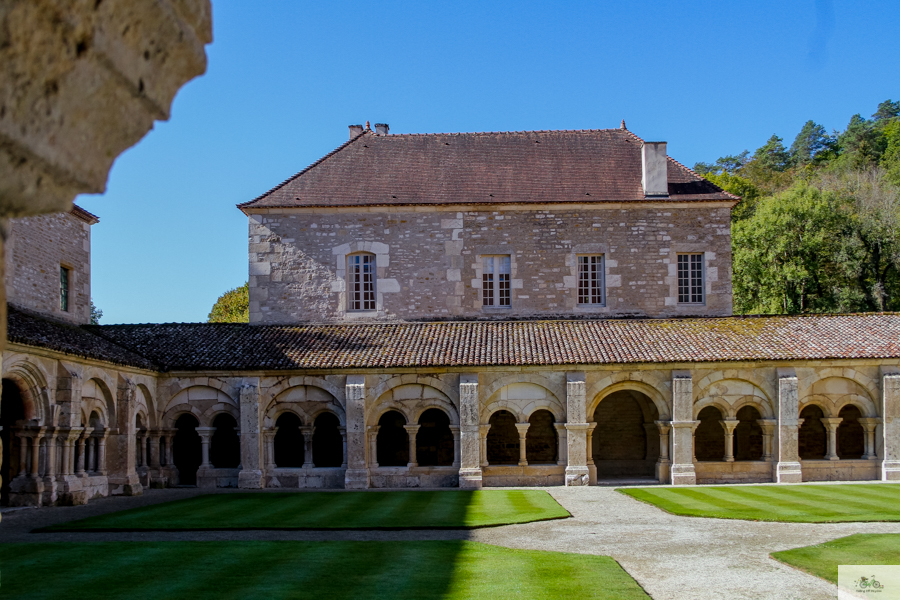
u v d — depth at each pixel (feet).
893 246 160.45
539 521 62.08
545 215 106.22
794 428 91.61
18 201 14.56
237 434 96.68
